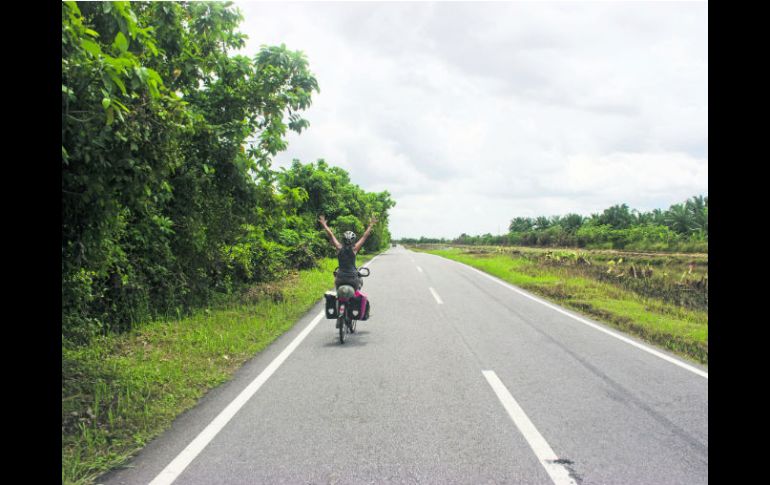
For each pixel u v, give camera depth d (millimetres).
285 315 9844
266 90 9523
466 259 34094
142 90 4879
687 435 4020
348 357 6621
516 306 11500
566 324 9180
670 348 7512
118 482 3236
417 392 5105
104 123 4492
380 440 3883
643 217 57375
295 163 29516
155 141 5023
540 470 3395
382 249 67938
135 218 8094
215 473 3352
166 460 3555
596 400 4887
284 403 4777
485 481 3232
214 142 8344
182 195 8758
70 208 4875
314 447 3756
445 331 8453
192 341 7375
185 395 5016
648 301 12641
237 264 12469
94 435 3980
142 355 6449
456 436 3971
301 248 19969
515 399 4898
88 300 6953
